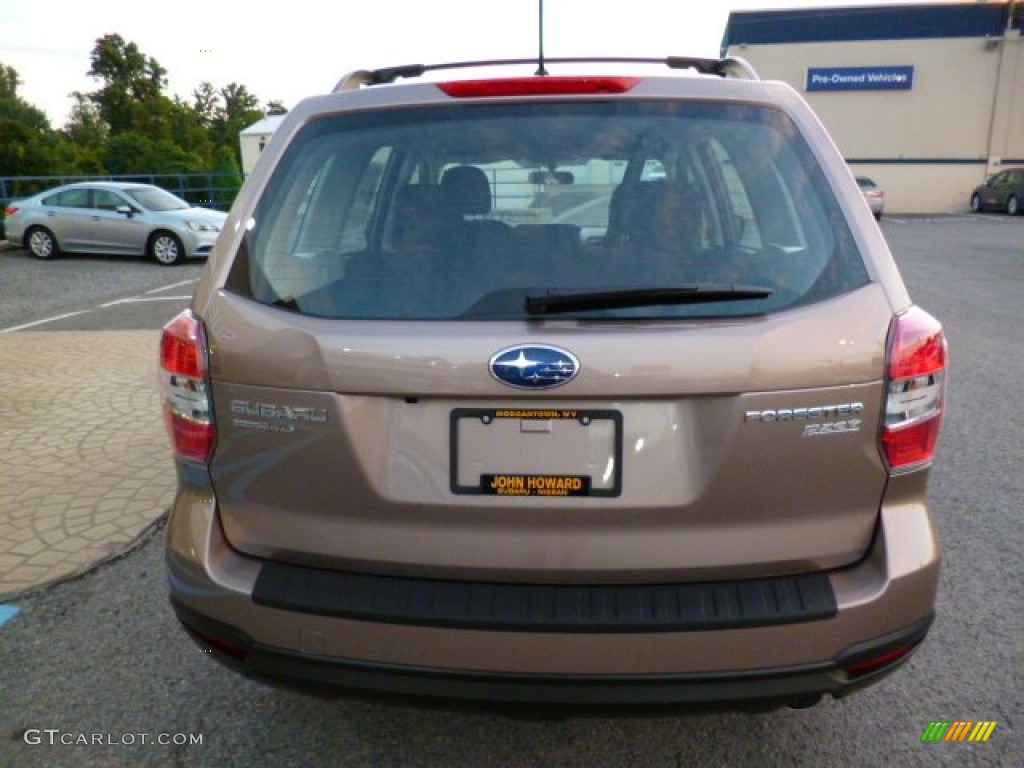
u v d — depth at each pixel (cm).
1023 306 996
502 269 193
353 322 190
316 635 192
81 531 391
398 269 195
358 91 221
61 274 1365
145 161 3186
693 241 196
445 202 202
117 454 494
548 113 208
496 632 184
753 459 183
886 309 190
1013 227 2423
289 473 195
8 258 1562
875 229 200
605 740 252
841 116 3303
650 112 208
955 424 545
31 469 470
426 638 187
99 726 258
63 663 290
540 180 202
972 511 408
